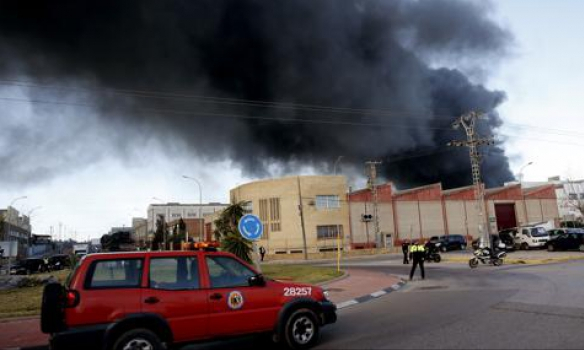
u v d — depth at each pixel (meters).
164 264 6.89
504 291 13.40
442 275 20.81
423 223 65.62
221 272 7.33
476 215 69.75
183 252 7.14
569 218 77.31
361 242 60.94
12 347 9.09
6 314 12.93
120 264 6.64
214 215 78.25
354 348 7.37
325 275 21.48
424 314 10.27
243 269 7.54
